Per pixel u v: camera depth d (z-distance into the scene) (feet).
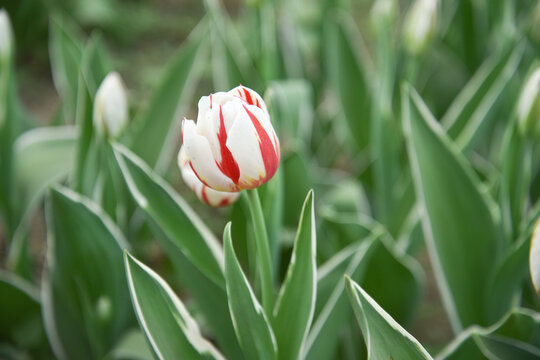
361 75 4.55
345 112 4.64
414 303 3.68
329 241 3.79
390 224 3.96
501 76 3.69
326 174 5.30
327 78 5.09
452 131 3.86
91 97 3.45
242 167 2.60
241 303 2.79
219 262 3.17
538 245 2.72
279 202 3.19
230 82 4.19
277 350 2.93
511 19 4.36
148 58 8.21
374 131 3.99
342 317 3.22
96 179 3.61
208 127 2.58
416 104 3.31
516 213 3.39
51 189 3.32
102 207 3.51
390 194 4.08
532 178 4.02
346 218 3.67
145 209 3.10
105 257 3.43
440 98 4.67
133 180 3.11
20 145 3.90
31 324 3.77
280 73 4.80
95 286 3.49
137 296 2.80
